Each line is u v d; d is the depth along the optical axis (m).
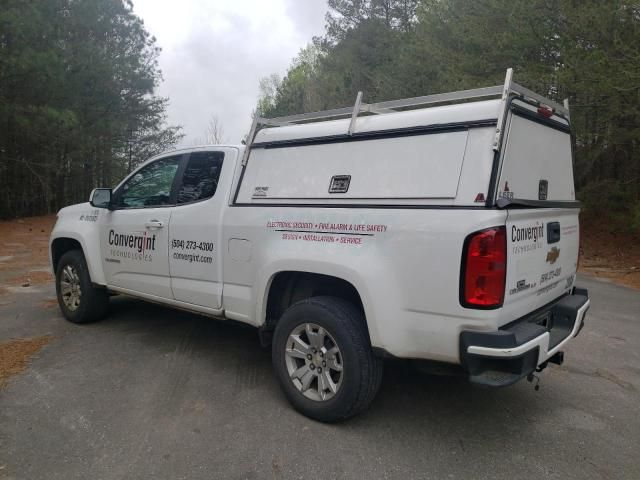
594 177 14.60
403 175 3.31
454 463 3.14
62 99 19.83
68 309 5.81
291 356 3.73
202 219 4.37
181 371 4.46
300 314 3.62
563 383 4.40
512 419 3.71
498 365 2.98
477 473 3.04
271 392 4.07
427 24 15.92
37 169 21.80
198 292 4.43
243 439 3.36
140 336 5.38
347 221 3.43
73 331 5.52
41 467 3.02
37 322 5.86
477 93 3.35
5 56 15.96
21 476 2.93
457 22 13.88
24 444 3.26
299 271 3.65
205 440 3.34
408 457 3.19
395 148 3.40
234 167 4.34
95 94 22.45
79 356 4.78
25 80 17.28
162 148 29.44
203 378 4.32
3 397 3.90
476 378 2.93
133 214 5.04
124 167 28.30
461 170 3.09
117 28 24.58
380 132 3.48
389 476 2.99
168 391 4.05
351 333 3.39
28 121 17.67
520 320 3.30
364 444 3.33
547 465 3.13
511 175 3.20
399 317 3.19
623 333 5.92
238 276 4.11
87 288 5.57
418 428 3.56
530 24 11.27
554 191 3.89
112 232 5.27
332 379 3.57
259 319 3.95
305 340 3.72
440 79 14.38
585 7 10.24
